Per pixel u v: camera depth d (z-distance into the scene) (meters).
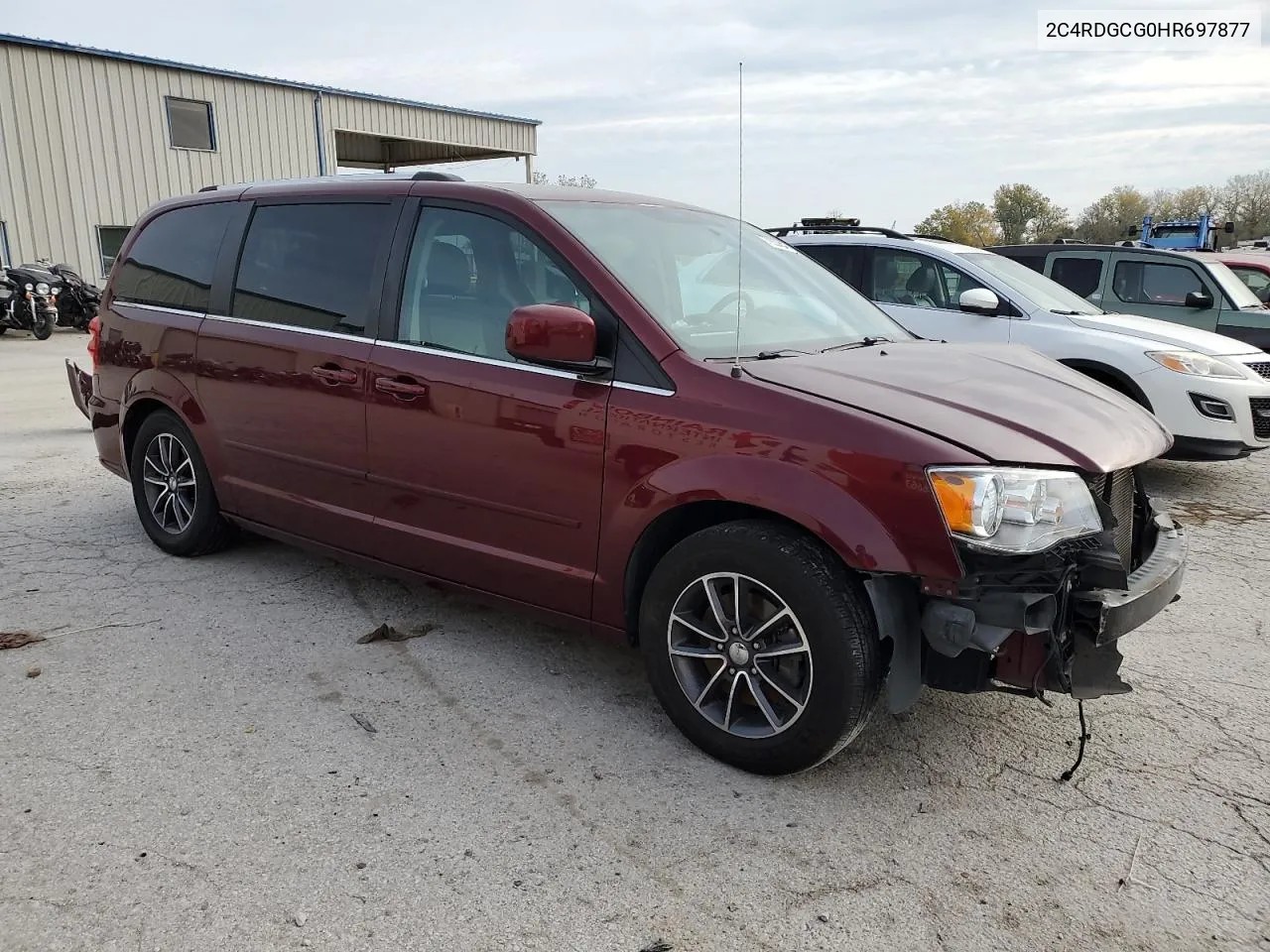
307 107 23.45
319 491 3.93
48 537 5.06
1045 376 3.33
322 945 2.14
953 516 2.49
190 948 2.12
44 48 18.94
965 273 7.26
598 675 3.56
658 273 3.32
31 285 16.36
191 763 2.88
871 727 3.21
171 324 4.50
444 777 2.84
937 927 2.25
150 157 20.83
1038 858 2.52
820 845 2.56
